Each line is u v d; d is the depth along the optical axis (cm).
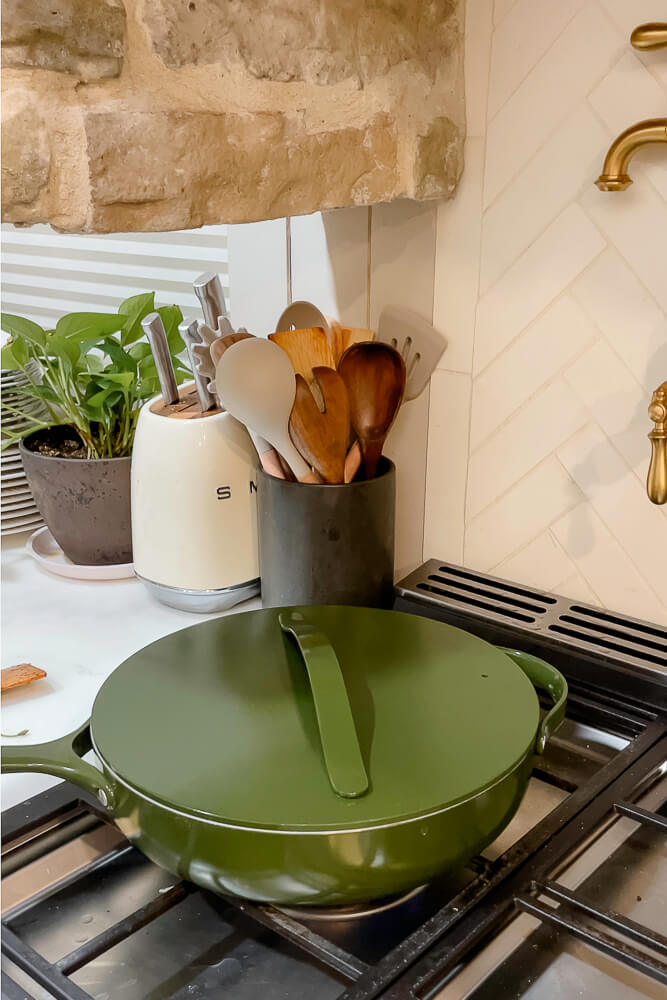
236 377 90
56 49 67
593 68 91
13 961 65
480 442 108
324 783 68
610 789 80
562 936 69
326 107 87
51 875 76
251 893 66
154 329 103
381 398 99
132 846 78
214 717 76
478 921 67
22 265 164
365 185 92
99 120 69
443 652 86
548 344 100
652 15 86
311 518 97
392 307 110
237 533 105
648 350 94
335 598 100
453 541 114
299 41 82
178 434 101
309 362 99
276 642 88
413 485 116
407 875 66
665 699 91
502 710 77
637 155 90
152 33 72
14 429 129
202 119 75
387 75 92
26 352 119
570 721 94
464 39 98
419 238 106
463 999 63
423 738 73
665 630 99
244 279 122
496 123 98
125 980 68
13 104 65
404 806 65
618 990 65
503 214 100
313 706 78
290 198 85
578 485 102
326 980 68
